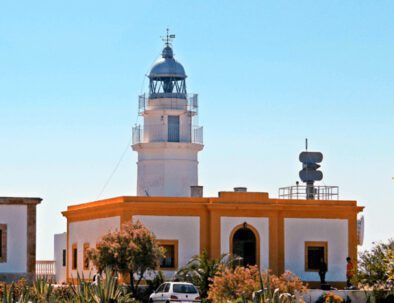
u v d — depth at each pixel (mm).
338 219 66312
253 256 64812
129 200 64062
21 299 47688
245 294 50469
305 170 69312
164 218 64188
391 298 59219
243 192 65062
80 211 70438
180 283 56594
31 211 64812
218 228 64312
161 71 77875
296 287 54188
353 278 60719
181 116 77688
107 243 60406
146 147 76938
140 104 78188
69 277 72000
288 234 65562
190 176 77312
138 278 63281
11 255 64250
